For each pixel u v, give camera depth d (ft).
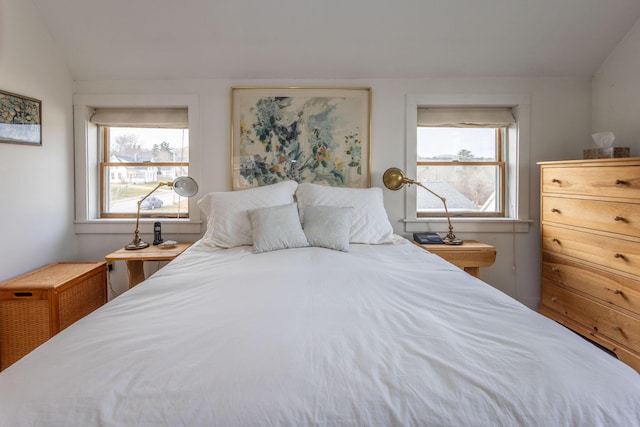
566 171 7.90
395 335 3.23
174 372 2.64
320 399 2.42
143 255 7.99
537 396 2.44
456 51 8.82
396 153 9.57
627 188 6.50
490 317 3.67
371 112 9.46
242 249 7.14
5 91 7.25
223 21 8.12
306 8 7.84
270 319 3.51
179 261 6.31
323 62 9.09
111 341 3.13
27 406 2.40
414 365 2.73
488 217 10.05
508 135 10.02
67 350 2.99
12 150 7.47
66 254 9.14
